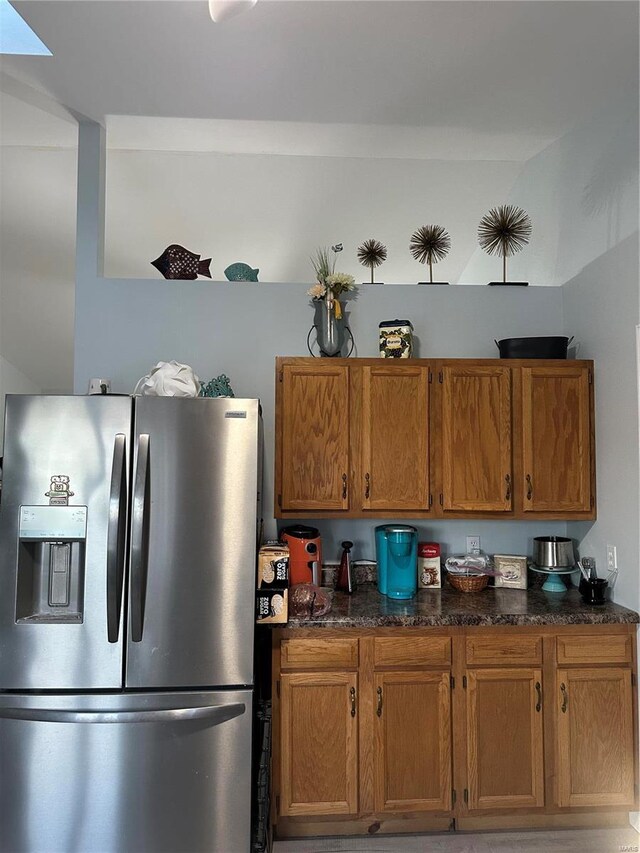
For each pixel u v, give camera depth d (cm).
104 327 293
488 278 401
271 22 211
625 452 250
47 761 202
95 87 256
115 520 202
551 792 237
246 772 210
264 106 271
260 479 269
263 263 441
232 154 345
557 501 276
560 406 277
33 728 203
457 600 265
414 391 276
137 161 352
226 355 297
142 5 203
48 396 209
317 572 268
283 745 231
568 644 241
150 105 271
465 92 258
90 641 205
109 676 204
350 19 209
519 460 277
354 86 253
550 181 320
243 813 209
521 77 246
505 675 238
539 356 281
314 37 220
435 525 304
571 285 299
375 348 304
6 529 205
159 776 205
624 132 257
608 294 263
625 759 238
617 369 256
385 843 233
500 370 278
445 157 328
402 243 417
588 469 276
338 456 273
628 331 247
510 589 287
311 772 231
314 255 431
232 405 217
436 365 278
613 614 239
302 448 272
